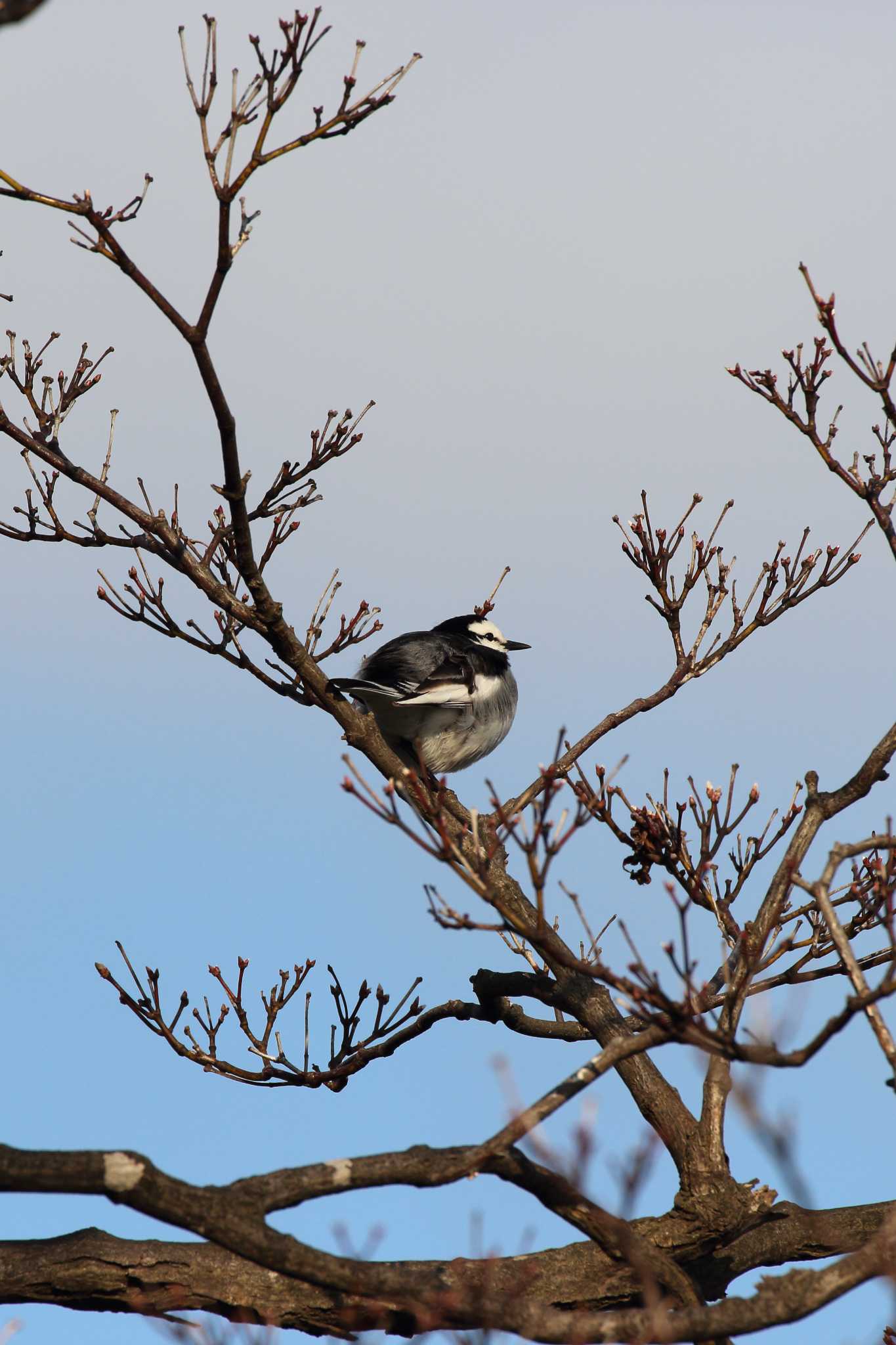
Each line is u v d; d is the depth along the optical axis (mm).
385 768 13781
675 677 14203
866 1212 11828
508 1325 8516
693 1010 7883
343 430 13875
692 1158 11508
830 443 12422
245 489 12047
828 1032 7602
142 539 13680
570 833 8188
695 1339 8391
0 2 7074
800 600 14336
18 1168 8148
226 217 10609
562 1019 14766
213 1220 8477
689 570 14297
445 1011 14414
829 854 9328
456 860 8312
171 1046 14578
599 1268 10820
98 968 14562
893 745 12500
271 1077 14633
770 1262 11539
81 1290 10258
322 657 14734
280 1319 10438
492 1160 9375
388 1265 10344
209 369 11117
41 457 13469
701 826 12352
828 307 11180
